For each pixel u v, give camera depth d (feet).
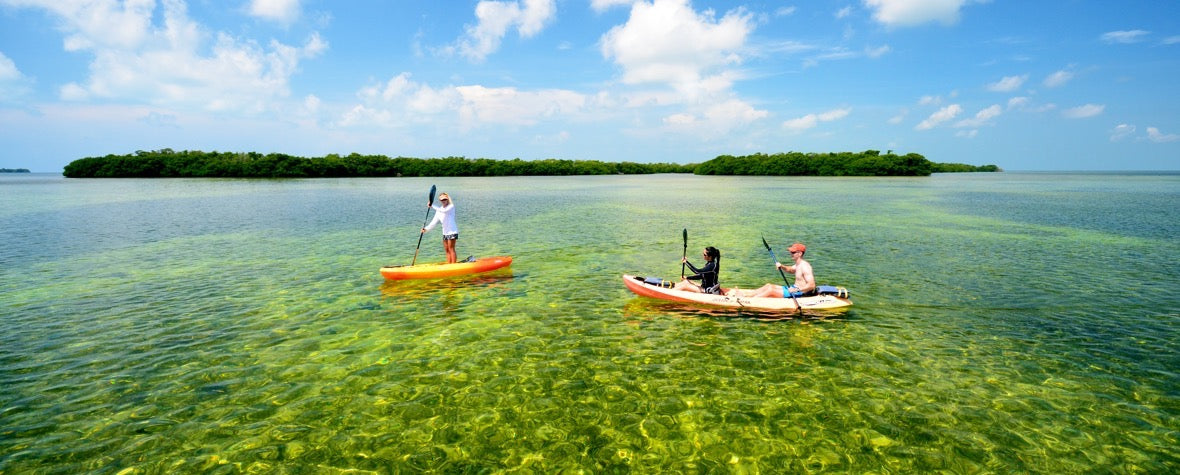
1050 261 56.44
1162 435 21.66
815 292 38.40
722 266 54.65
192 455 20.53
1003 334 33.04
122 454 20.53
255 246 67.21
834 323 35.12
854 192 192.85
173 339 32.53
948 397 24.88
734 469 19.80
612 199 157.17
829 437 21.72
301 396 25.13
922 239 73.20
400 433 22.09
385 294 43.06
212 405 24.23
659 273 51.34
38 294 43.06
